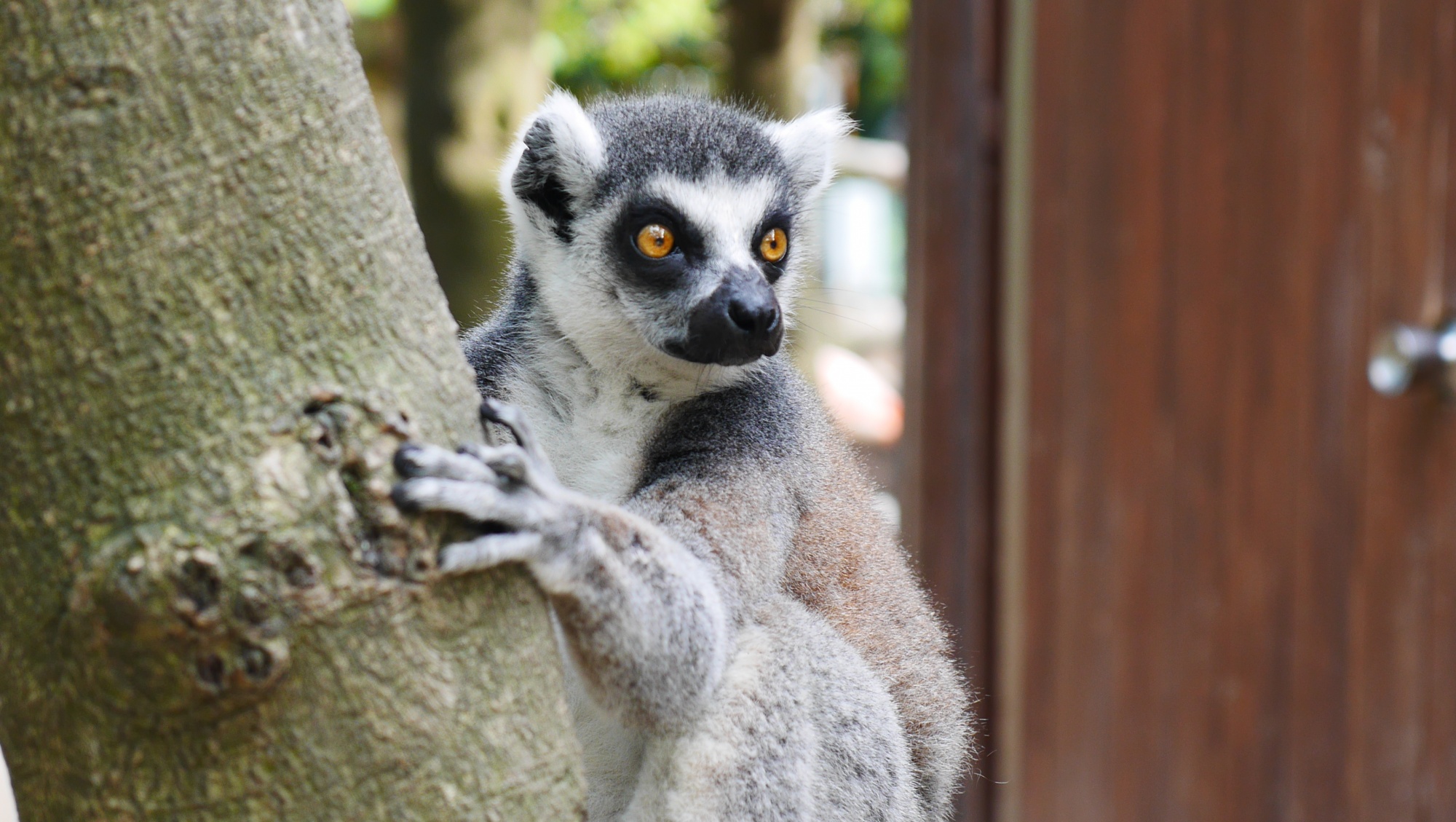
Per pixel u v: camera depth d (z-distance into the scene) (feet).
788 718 11.79
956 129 23.47
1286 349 17.93
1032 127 21.95
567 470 13.51
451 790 6.91
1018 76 22.25
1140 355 20.18
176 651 6.21
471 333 14.83
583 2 51.78
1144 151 19.99
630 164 14.51
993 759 23.34
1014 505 22.56
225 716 6.40
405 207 7.26
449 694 6.97
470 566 7.12
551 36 51.24
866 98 77.82
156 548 6.14
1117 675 20.67
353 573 6.56
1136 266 20.18
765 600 12.31
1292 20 17.71
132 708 6.41
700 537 11.63
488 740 7.10
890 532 15.39
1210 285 19.02
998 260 23.27
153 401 6.30
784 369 14.53
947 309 23.72
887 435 43.57
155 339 6.31
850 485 14.85
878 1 65.98
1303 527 17.74
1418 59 15.98
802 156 16.07
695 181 14.35
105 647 6.29
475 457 7.41
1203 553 19.24
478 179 33.73
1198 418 19.27
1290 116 17.80
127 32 6.32
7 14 6.30
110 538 6.24
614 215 14.28
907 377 24.68
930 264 23.89
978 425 23.44
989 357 23.41
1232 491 18.79
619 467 13.35
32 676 6.57
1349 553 17.08
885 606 14.26
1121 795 20.65
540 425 13.60
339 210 6.78
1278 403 18.07
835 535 13.97
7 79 6.31
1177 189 19.45
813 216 17.01
